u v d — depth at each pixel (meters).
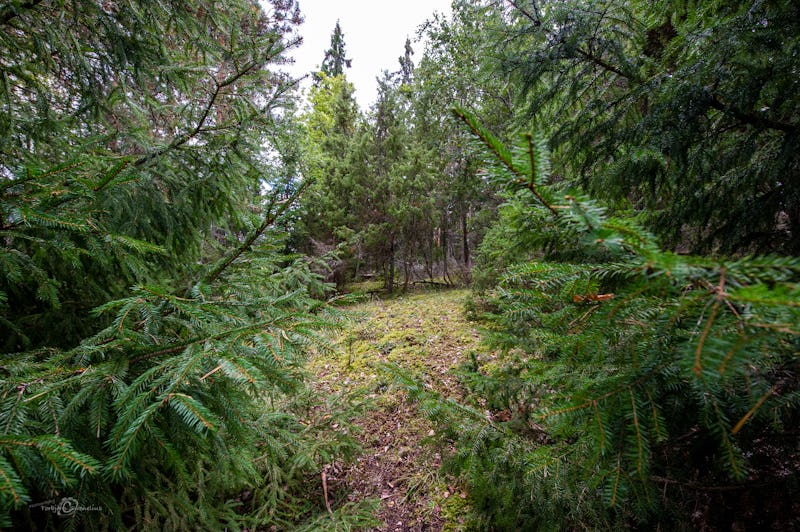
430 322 7.46
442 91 9.88
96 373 1.04
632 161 1.96
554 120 2.62
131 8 2.03
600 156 2.26
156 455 1.68
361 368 5.26
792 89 1.52
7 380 0.98
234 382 1.29
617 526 1.38
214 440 1.40
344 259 11.70
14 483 0.70
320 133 15.95
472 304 7.21
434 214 11.63
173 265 2.19
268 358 1.07
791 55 1.45
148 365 1.19
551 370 1.44
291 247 11.52
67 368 1.09
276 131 2.54
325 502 2.71
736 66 1.68
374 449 3.41
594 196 2.29
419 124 12.71
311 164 10.46
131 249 1.79
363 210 11.60
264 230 1.59
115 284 2.00
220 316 1.34
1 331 1.68
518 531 1.67
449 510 2.60
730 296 0.52
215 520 2.13
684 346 0.59
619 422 1.04
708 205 1.92
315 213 11.48
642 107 2.42
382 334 6.73
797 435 1.16
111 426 1.14
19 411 0.91
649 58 2.18
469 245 15.36
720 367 0.52
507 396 2.07
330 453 2.88
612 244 0.60
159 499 1.86
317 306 1.32
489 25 2.60
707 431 1.24
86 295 1.94
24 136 2.06
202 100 2.46
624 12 2.16
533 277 0.94
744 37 1.51
